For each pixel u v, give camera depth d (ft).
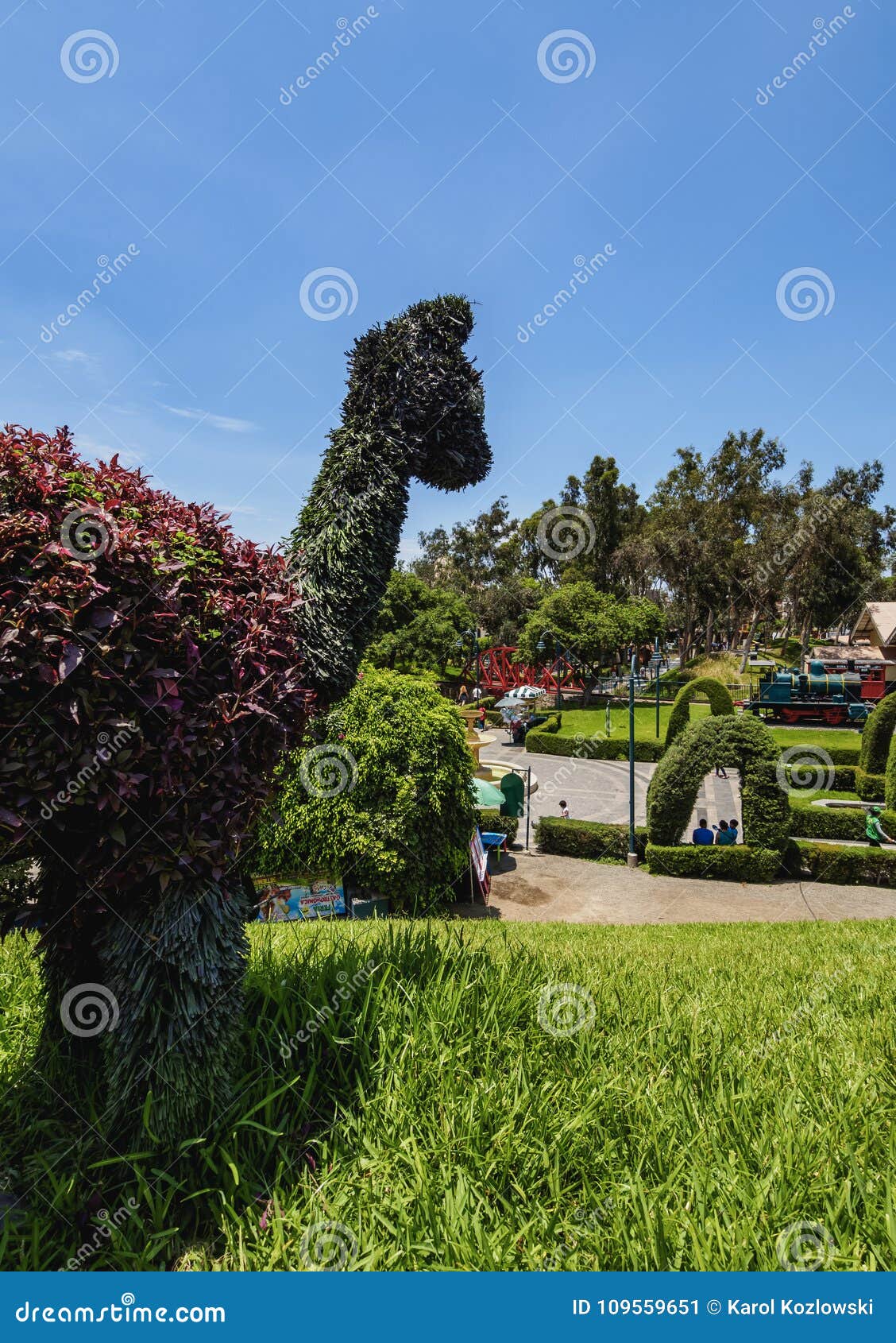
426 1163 9.51
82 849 9.77
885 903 47.83
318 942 19.45
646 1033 13.62
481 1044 12.37
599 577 196.03
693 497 199.52
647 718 134.00
